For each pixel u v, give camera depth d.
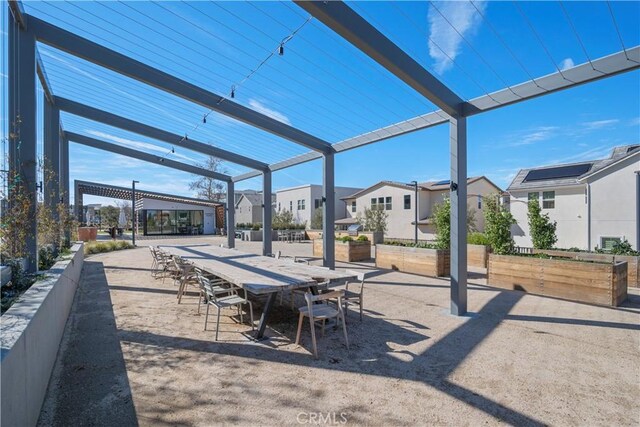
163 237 23.52
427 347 3.69
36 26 4.65
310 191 27.34
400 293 6.33
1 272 2.91
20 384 1.88
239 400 2.62
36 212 4.38
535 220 8.51
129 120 8.46
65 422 2.32
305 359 3.38
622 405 2.55
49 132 7.51
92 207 38.25
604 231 10.98
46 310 2.79
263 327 3.97
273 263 5.82
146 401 2.60
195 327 4.36
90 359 3.36
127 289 6.64
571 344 3.76
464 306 4.95
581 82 3.87
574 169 13.21
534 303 5.55
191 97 6.19
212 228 28.22
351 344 3.78
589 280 5.60
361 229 20.66
